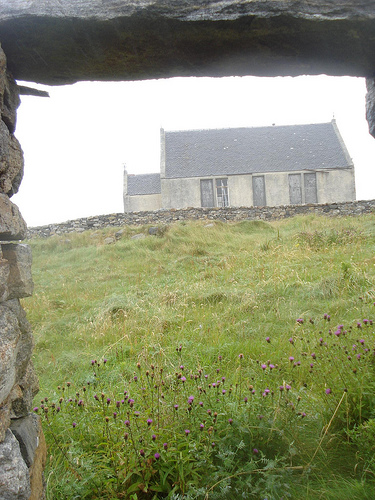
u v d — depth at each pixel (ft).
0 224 6.44
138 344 16.81
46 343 19.06
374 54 8.77
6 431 6.05
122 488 7.57
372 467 7.73
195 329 17.52
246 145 106.73
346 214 58.13
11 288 6.88
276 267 26.73
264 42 8.21
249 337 16.35
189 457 7.70
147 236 46.62
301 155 103.45
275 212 58.70
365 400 9.02
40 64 8.50
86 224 55.77
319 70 9.50
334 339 12.51
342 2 7.58
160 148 105.91
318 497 7.35
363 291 19.31
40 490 6.97
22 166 8.23
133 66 8.87
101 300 25.46
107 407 9.47
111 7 7.32
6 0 7.30
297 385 10.92
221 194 100.42
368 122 10.66
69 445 8.41
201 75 9.55
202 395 9.80
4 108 7.54
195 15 7.47
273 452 8.51
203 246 40.93
